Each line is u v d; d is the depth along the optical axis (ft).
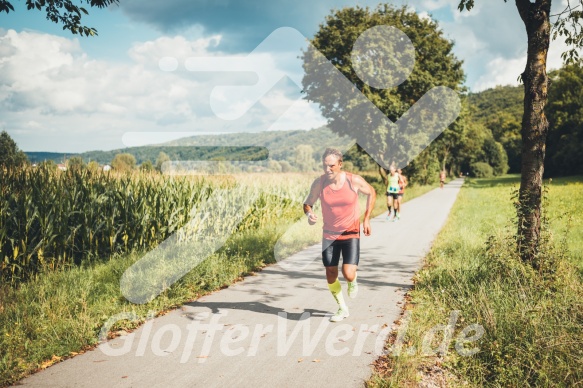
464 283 18.49
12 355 12.91
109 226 26.03
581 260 24.45
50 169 26.16
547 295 16.30
